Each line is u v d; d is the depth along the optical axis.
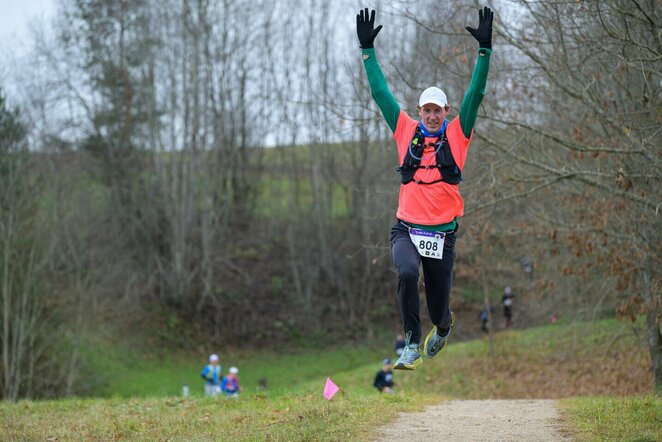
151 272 82.25
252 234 100.88
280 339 82.81
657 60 25.80
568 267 37.38
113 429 20.27
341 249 91.12
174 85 80.50
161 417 22.34
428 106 12.55
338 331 85.38
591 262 35.97
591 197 32.34
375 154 80.44
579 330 57.25
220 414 22.36
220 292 88.81
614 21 28.61
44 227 56.84
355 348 80.50
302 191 103.38
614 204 31.44
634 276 34.41
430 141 12.68
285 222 103.75
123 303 71.19
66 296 58.72
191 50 83.44
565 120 34.69
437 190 12.51
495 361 56.12
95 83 82.06
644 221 31.27
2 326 54.91
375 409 21.44
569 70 29.08
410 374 57.09
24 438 18.78
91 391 58.78
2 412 25.28
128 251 77.12
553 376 51.19
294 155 96.25
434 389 53.47
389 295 92.88
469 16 34.47
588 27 30.08
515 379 52.56
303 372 71.31
